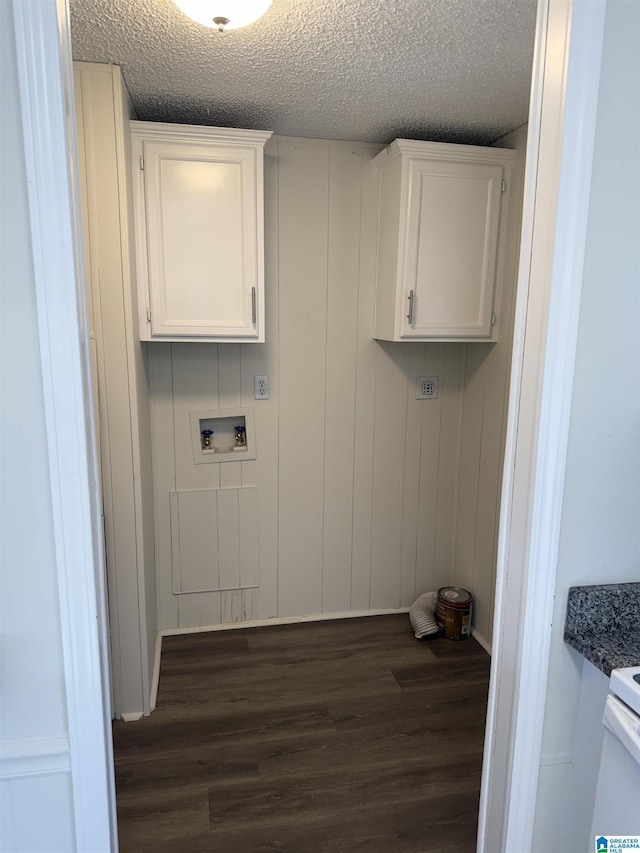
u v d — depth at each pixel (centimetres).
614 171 104
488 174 243
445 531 311
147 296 224
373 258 274
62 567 99
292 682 249
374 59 177
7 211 90
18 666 102
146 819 179
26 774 105
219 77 192
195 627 290
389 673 257
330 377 281
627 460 115
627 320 110
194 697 238
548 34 101
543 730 122
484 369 274
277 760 204
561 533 116
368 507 299
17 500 97
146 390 251
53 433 95
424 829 177
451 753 209
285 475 285
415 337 251
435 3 144
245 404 274
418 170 237
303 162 259
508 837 125
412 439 297
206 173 221
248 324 235
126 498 212
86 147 187
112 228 193
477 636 288
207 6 136
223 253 227
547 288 105
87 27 158
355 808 184
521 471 115
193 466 274
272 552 291
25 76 86
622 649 111
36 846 109
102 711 106
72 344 94
